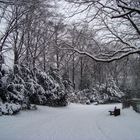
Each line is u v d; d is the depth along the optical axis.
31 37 32.56
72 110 26.86
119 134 11.35
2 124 14.33
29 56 34.44
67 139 10.43
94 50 11.18
